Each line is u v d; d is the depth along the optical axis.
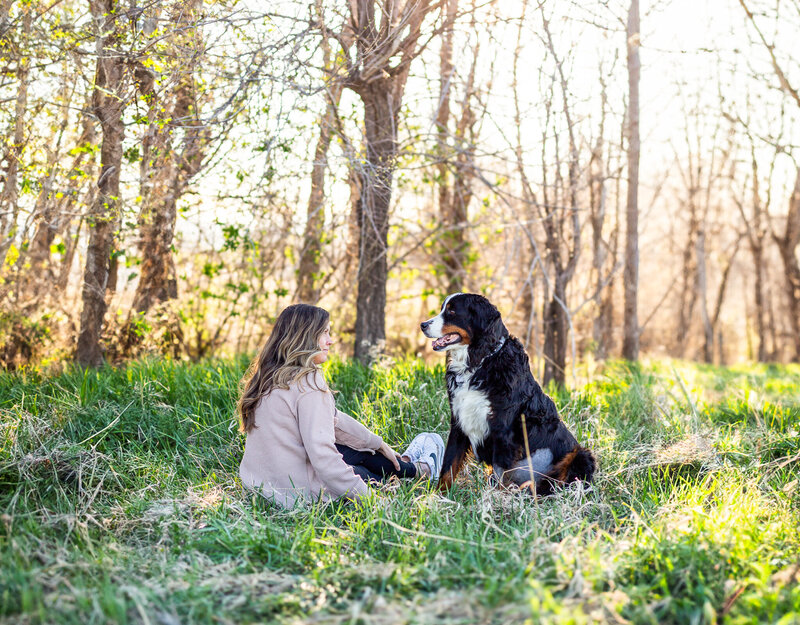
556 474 3.66
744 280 20.78
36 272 6.08
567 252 8.09
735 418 4.88
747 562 2.30
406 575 2.29
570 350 9.35
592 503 3.14
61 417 3.89
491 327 3.64
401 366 5.38
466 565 2.37
